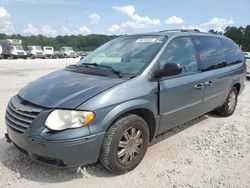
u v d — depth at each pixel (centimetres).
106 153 320
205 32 539
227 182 330
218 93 517
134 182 328
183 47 439
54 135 292
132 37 465
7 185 312
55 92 328
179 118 424
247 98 805
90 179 330
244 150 420
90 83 342
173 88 392
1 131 472
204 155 400
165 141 448
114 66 395
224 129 512
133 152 350
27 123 310
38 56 4191
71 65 445
